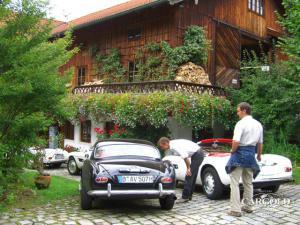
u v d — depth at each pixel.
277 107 14.95
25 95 8.30
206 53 17.80
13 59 8.18
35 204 8.04
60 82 8.86
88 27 21.31
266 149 14.47
